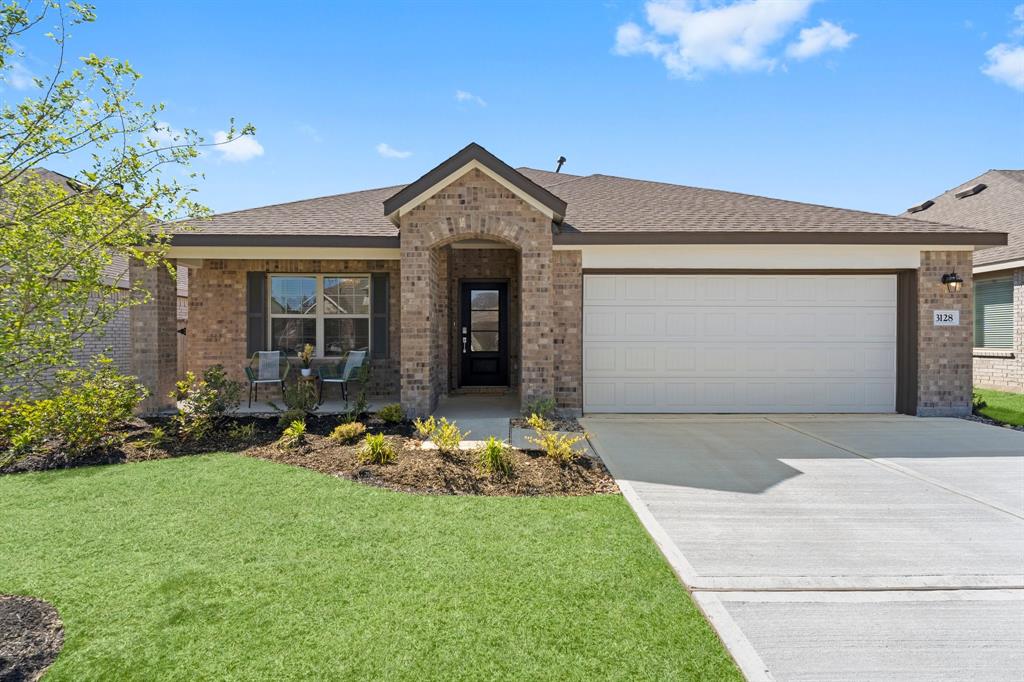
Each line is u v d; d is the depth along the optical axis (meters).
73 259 3.17
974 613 3.15
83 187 3.36
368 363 10.65
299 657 2.66
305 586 3.36
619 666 2.61
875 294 9.67
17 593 3.30
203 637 2.83
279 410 9.28
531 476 5.64
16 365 3.21
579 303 9.41
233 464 6.18
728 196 11.91
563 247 9.34
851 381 9.71
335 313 11.47
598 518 4.55
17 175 3.08
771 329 9.69
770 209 10.74
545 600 3.20
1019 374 12.45
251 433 7.48
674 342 9.69
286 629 2.90
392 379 11.45
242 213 10.77
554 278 9.42
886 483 5.57
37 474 5.81
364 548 3.92
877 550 3.97
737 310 9.70
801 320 9.69
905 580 3.52
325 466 6.05
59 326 3.29
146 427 8.07
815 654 2.74
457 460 6.12
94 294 3.75
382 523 4.41
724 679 2.53
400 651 2.71
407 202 8.91
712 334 9.69
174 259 9.77
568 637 2.83
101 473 5.83
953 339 9.45
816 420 9.06
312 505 4.84
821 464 6.29
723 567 3.67
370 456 6.11
